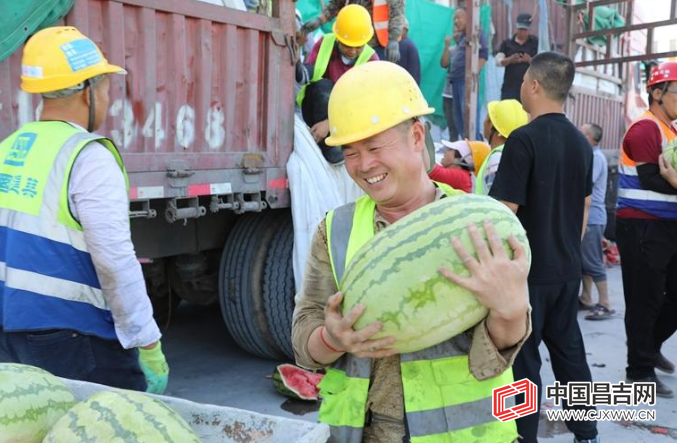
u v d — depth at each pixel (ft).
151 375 9.27
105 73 8.70
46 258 8.13
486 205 5.74
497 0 35.94
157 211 13.91
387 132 5.96
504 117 14.88
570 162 11.91
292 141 15.20
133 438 4.28
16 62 10.27
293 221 15.03
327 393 6.49
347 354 6.39
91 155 8.19
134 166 11.84
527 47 33.06
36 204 8.09
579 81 38.40
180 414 5.16
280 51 14.69
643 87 51.42
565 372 12.65
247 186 14.16
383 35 21.42
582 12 38.55
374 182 6.13
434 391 6.05
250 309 16.21
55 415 5.23
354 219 6.57
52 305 8.23
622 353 19.24
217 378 16.57
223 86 13.55
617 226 16.61
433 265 5.42
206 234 16.25
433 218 5.63
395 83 5.92
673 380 17.28
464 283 5.28
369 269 5.60
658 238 15.79
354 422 6.22
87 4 10.93
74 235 8.22
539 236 11.78
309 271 6.68
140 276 8.55
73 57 8.36
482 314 5.57
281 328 16.10
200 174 13.08
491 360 5.75
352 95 5.85
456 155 17.84
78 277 8.31
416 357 6.07
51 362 8.32
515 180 11.61
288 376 15.37
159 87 12.32
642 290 16.11
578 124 36.70
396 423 6.22
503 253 5.34
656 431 14.25
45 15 10.30
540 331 11.98
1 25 9.90
